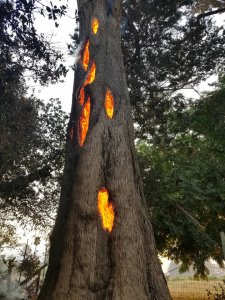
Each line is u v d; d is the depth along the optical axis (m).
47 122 10.02
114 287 3.11
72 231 3.53
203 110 11.45
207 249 12.63
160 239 12.48
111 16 5.92
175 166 12.53
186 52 10.91
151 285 3.27
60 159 10.07
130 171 4.05
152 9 10.35
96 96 4.68
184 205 12.12
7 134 7.82
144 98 11.12
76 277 3.19
